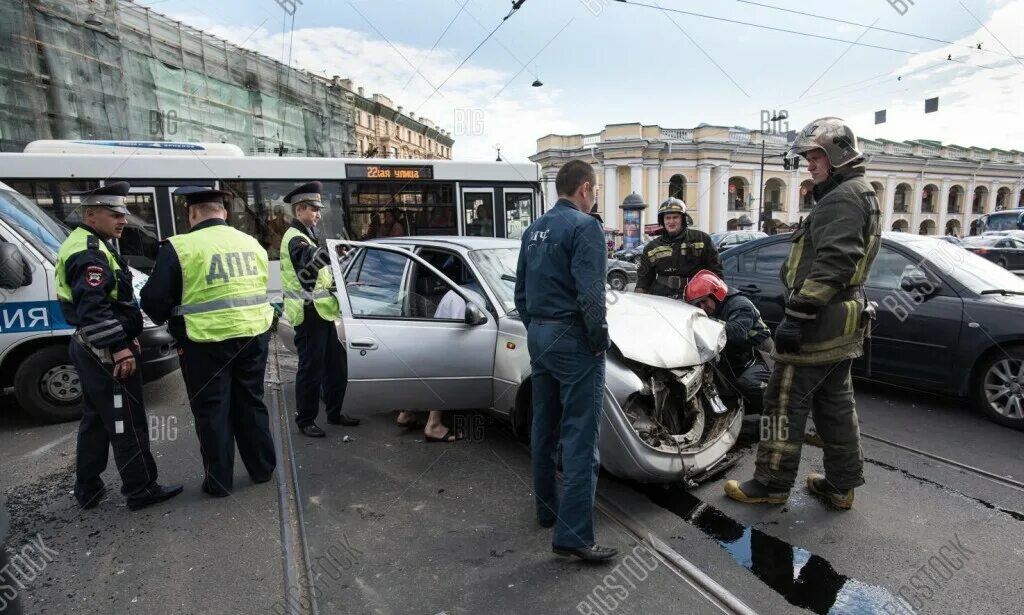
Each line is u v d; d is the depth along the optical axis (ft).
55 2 48.44
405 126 138.31
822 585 7.62
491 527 9.27
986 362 13.46
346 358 11.73
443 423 13.85
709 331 11.44
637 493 10.38
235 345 10.28
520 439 13.00
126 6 54.49
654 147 106.52
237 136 67.31
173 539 9.06
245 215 26.91
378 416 14.82
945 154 133.90
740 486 10.01
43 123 47.75
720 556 8.34
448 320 11.82
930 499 9.90
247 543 8.94
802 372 9.21
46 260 14.24
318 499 10.32
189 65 60.95
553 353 7.99
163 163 25.63
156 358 15.15
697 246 15.35
